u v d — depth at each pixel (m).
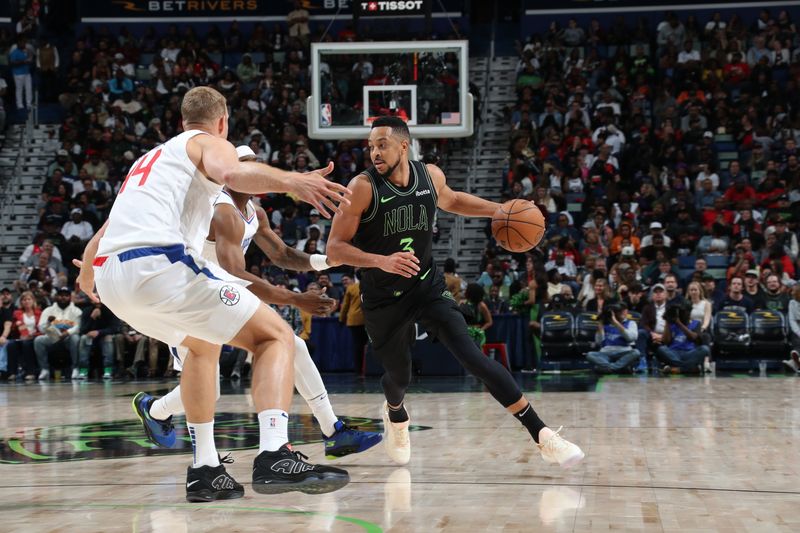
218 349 3.43
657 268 12.67
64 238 14.83
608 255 13.53
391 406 4.23
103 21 20.75
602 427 5.59
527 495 3.40
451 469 4.06
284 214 14.84
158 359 12.62
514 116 17.30
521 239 4.20
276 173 2.98
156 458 4.62
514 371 11.83
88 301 12.64
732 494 3.38
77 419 6.79
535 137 16.53
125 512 3.15
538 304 11.95
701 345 11.09
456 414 6.59
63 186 15.91
